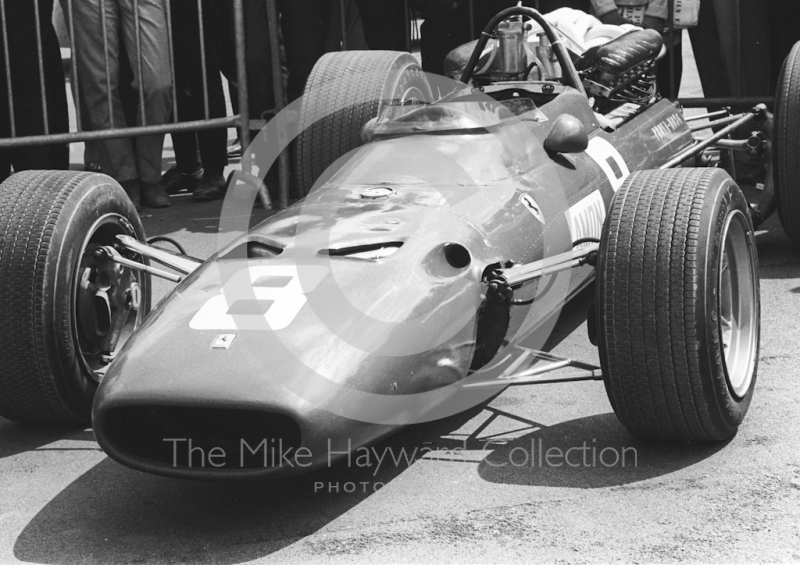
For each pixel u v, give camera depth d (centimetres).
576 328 445
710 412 304
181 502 309
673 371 297
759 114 547
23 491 323
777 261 518
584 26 575
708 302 295
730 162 644
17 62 659
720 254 303
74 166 875
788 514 276
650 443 327
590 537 271
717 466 308
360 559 268
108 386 281
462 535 277
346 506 299
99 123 680
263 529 288
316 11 691
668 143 516
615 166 448
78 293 360
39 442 363
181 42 704
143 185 724
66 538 291
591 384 380
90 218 362
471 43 560
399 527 284
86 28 657
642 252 300
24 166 690
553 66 543
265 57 709
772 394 357
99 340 376
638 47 533
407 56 529
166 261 368
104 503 312
